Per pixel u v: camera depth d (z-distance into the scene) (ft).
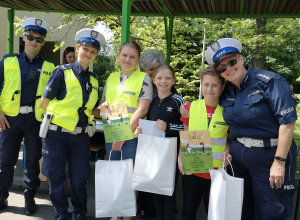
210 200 7.80
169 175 8.48
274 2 17.11
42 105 9.53
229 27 27.73
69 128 9.43
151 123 9.02
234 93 8.18
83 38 9.46
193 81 60.95
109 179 8.82
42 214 11.50
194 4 18.08
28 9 20.24
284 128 7.30
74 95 9.53
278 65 63.16
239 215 7.42
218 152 8.85
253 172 8.02
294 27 33.63
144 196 11.51
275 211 7.78
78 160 9.96
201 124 9.01
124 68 9.61
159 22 37.11
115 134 9.14
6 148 10.82
